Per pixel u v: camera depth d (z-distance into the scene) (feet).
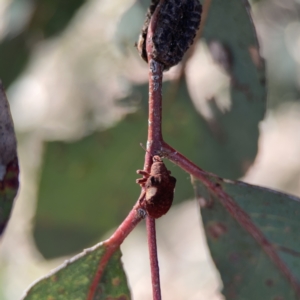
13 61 1.01
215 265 0.85
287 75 1.67
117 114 1.00
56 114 1.04
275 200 0.83
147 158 0.78
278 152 2.30
